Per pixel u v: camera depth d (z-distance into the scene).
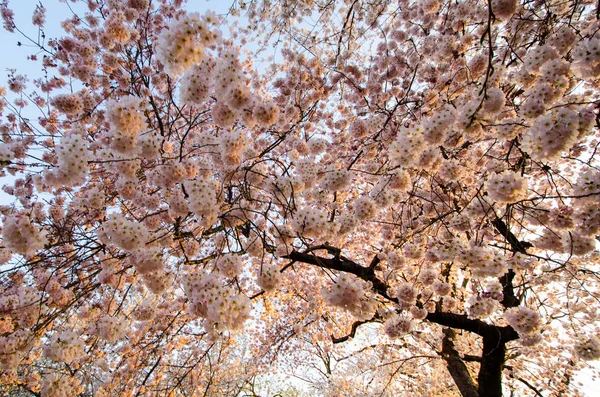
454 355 6.66
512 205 2.63
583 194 2.27
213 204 2.46
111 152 2.56
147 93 4.73
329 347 8.17
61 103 3.62
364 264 7.11
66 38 4.54
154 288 2.62
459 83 3.72
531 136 2.22
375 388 9.66
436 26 4.71
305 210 2.50
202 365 5.71
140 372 5.31
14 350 2.62
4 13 4.89
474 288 5.75
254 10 5.31
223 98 2.31
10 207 4.30
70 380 2.75
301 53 5.17
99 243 3.29
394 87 5.07
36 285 3.47
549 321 6.43
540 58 2.36
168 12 5.57
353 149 4.86
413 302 3.93
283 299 7.05
